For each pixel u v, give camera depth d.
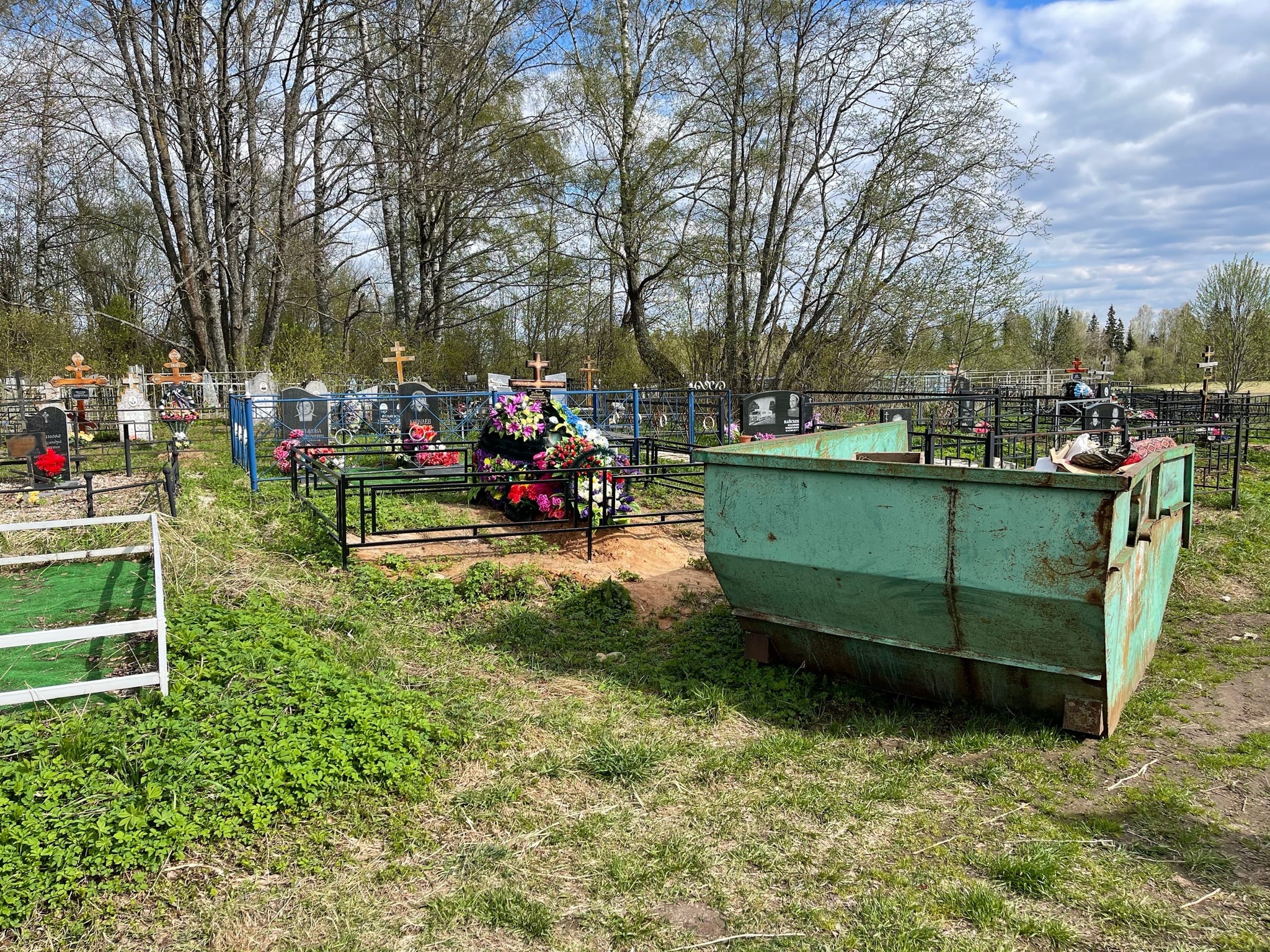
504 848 3.56
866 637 5.07
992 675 4.82
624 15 28.88
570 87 29.28
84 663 5.05
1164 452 5.47
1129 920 3.12
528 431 9.82
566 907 3.20
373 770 4.00
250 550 8.02
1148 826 3.79
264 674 4.80
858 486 4.74
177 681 4.63
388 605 6.88
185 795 3.62
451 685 5.32
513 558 8.18
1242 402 21.12
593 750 4.45
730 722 4.95
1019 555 4.32
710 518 5.27
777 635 5.55
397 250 34.19
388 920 3.11
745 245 29.98
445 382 31.61
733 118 28.66
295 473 10.35
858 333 29.17
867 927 3.07
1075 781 4.22
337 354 28.55
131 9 26.78
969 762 4.45
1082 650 4.42
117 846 3.29
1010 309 28.98
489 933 3.05
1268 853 3.59
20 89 26.19
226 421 21.62
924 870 3.45
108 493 10.66
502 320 34.88
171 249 30.81
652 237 29.97
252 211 28.94
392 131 29.86
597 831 3.70
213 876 3.29
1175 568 7.15
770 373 31.92
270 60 28.17
